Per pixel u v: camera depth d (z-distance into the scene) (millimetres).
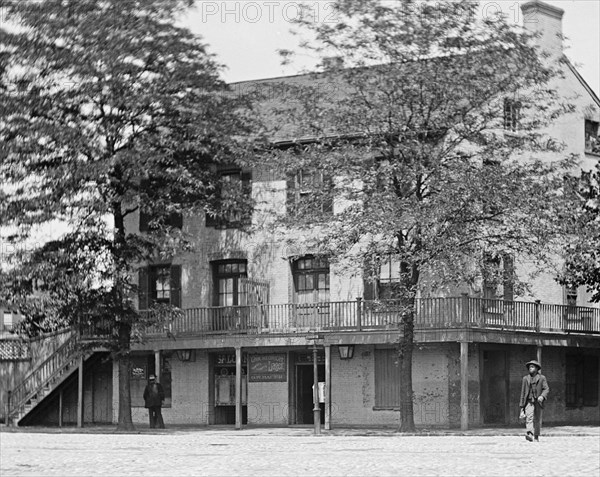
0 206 44969
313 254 45188
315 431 40656
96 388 53500
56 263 45219
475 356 46188
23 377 54844
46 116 45531
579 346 49219
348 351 47500
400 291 41031
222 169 50875
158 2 46156
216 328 48844
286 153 42406
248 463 25172
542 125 43938
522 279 48531
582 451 28531
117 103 45375
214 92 47094
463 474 21078
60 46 45500
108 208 45062
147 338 48281
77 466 25031
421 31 40781
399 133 41000
